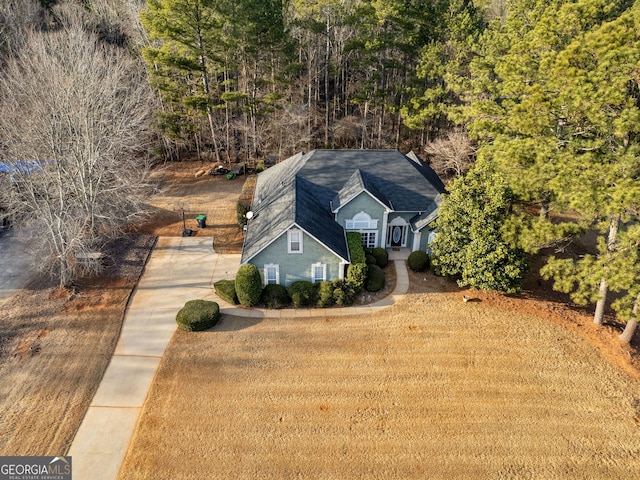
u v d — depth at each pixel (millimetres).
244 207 33500
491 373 20375
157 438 16906
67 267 25375
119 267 27766
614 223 20875
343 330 22969
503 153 24188
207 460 16156
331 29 50312
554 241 24953
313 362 20812
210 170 43750
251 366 20453
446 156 38188
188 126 41906
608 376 20359
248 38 39125
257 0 37656
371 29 44469
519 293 26422
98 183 27109
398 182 30250
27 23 41156
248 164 45469
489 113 27547
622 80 17594
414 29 41406
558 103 19891
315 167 30609
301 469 15961
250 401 18625
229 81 42500
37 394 18578
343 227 29094
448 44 39312
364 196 28281
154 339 21938
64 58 29562
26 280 26156
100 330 22375
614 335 22828
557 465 16344
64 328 22391
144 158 42312
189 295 25453
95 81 28156
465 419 18078
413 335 22688
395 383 19734
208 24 38156
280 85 47438
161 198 38375
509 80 24781
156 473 15664
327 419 17922
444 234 25828
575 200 18516
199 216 33094
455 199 24969
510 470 16125
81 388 18969
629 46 17547
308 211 26203
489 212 23938
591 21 22688
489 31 35250
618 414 18453
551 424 17953
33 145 25328
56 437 16797
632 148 18438
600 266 19875
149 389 19078
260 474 15734
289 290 24812
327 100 46156
